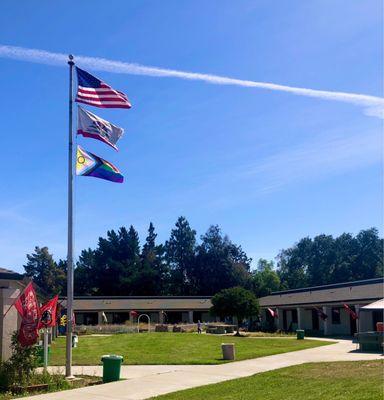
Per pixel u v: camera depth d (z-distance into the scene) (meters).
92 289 99.56
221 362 21.20
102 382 15.97
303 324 54.97
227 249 104.94
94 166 17.88
